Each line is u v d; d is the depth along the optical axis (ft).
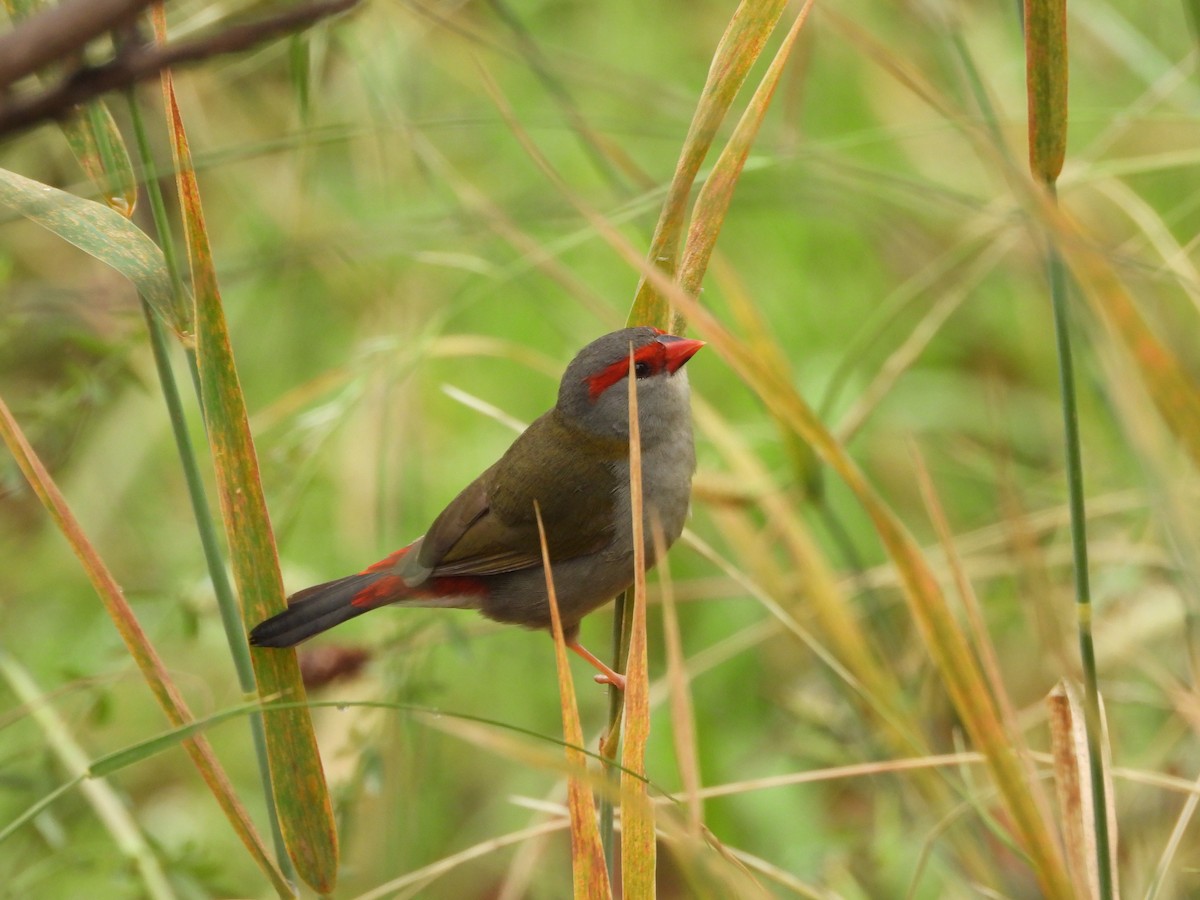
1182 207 33.88
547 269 31.68
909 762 22.56
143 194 37.17
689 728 19.51
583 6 51.39
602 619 39.45
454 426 43.62
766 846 32.50
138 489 41.86
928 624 16.56
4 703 32.09
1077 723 20.52
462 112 40.70
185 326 19.66
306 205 41.16
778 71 21.70
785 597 29.63
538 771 36.22
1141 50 37.65
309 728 20.01
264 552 19.90
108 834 30.76
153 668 19.33
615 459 27.43
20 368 33.19
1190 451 16.28
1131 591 30.94
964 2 46.16
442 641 30.19
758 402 38.47
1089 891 19.79
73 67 10.32
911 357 31.91
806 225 47.24
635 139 48.44
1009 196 32.53
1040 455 40.24
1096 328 20.15
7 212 25.95
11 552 39.73
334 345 44.45
